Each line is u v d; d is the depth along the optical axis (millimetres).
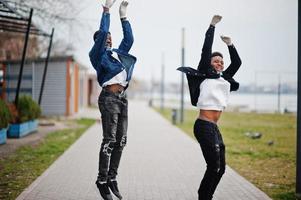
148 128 19969
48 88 25250
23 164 9094
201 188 5332
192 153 11289
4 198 6070
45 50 25094
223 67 5473
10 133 14008
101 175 5547
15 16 12320
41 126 18984
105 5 5695
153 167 9000
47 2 15016
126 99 5750
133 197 6242
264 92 43688
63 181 7250
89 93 44188
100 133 16266
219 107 5270
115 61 5586
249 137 16469
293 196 6500
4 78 24609
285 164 9969
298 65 6438
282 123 24938
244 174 8609
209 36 5402
